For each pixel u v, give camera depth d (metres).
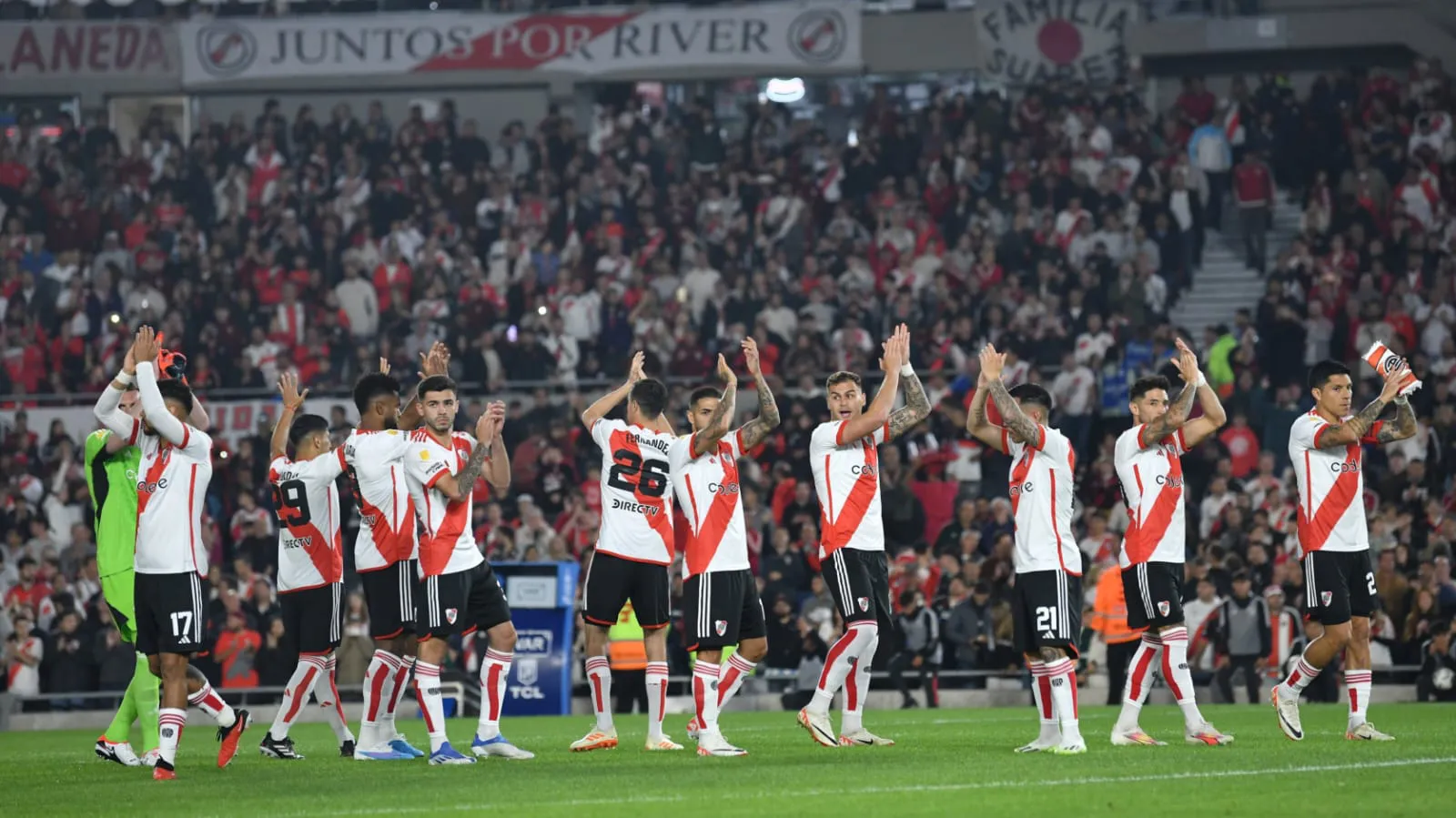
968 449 52.34
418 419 25.17
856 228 63.78
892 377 24.02
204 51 70.81
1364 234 58.34
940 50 69.75
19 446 57.00
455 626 22.88
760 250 63.94
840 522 24.31
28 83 71.62
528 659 40.00
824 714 24.55
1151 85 70.31
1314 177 61.62
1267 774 19.31
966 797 17.36
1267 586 44.72
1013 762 21.33
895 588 45.50
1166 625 24.00
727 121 74.25
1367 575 24.36
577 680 44.12
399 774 21.05
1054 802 16.92
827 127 73.12
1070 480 23.02
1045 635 22.70
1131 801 16.92
